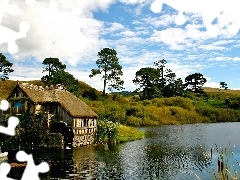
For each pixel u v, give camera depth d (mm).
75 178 25953
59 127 45938
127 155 39250
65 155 38000
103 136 51344
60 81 90000
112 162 34031
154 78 150000
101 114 86375
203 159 36375
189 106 122375
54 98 47812
